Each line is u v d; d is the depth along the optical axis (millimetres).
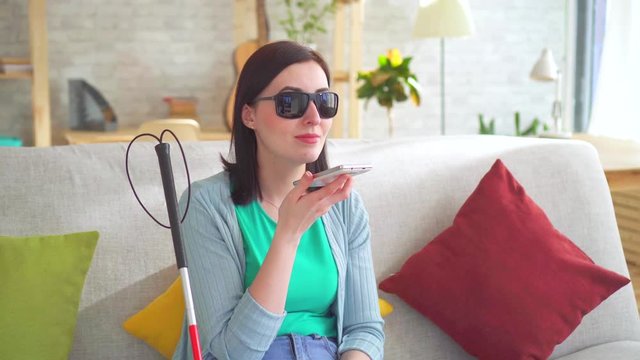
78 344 2004
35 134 4957
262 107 1795
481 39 6199
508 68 6258
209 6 5688
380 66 4539
